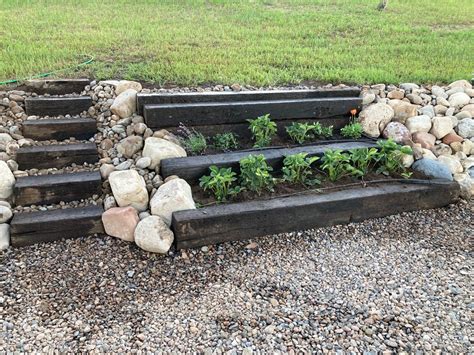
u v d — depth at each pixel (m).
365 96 4.45
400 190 3.52
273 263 2.93
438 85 4.96
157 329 2.37
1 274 2.69
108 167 3.38
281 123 4.13
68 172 3.41
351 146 3.93
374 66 5.24
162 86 4.27
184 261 2.90
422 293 2.71
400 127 4.14
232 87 4.33
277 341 2.32
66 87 4.12
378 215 3.51
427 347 2.32
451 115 4.51
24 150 3.40
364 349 2.30
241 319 2.46
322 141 4.02
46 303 2.50
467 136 4.34
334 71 4.96
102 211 3.09
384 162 3.84
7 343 2.24
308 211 3.25
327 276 2.83
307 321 2.46
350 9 8.26
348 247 3.14
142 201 3.13
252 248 3.07
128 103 3.84
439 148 4.21
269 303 2.58
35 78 4.17
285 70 4.90
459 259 3.05
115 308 2.49
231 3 8.30
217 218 3.01
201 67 4.73
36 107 3.82
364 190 3.49
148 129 3.70
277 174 3.68
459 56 5.78
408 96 4.61
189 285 2.69
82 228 3.03
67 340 2.27
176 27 6.30
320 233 3.29
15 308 2.45
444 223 3.50
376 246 3.17
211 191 3.37
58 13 6.69
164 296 2.60
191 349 2.26
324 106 4.21
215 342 2.30
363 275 2.86
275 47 5.70
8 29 5.63
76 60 4.70
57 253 2.89
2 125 3.65
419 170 3.86
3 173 3.13
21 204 3.15
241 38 5.98
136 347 2.25
